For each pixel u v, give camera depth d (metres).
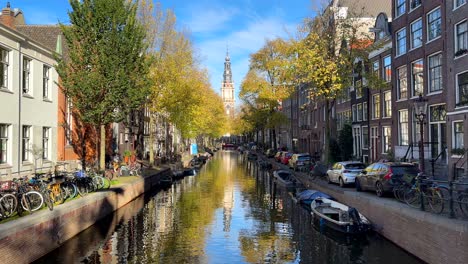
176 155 49.06
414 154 24.61
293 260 12.55
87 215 15.84
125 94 21.62
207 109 49.34
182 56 34.03
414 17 25.03
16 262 10.46
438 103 22.56
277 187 29.91
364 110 33.84
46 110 23.45
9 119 19.52
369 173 18.16
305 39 27.44
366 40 28.47
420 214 11.59
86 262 12.09
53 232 12.78
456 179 18.30
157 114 42.09
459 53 19.70
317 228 16.69
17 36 19.78
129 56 21.56
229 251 13.53
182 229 16.58
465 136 19.12
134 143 44.28
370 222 15.13
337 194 20.80
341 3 39.31
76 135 28.03
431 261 10.97
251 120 53.72
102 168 22.44
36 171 21.83
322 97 30.47
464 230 9.48
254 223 17.75
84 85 20.03
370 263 11.88
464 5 19.31
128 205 21.69
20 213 12.20
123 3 21.84
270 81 47.53
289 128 70.31
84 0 21.09
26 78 21.50
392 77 28.06
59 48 26.53
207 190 28.41
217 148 129.12
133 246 14.01
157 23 33.72
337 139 40.16
